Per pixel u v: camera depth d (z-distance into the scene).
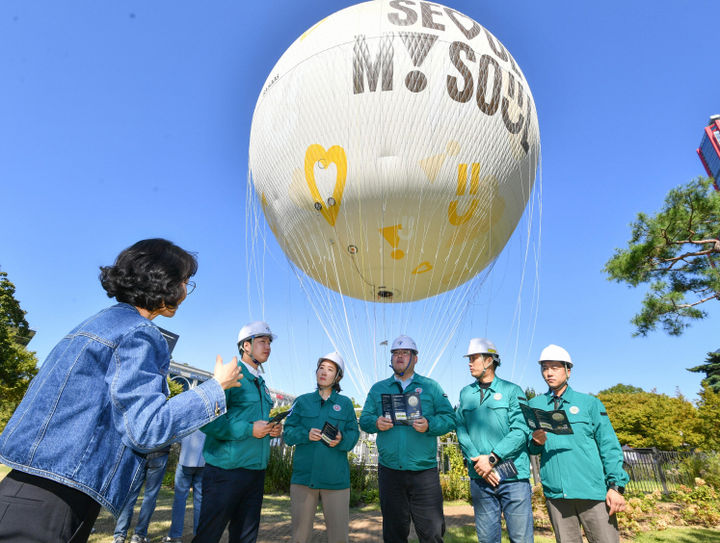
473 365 4.63
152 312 1.78
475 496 4.22
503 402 4.39
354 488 10.17
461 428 4.56
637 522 7.66
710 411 18.36
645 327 12.16
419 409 4.12
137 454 1.52
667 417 24.53
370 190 6.14
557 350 4.46
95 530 5.66
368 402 4.67
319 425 4.52
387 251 6.94
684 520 8.22
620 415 26.77
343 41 6.03
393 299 8.34
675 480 12.59
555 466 4.08
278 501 9.26
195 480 5.47
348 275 7.77
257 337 4.17
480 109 6.02
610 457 3.98
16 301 21.02
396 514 4.09
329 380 4.82
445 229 6.61
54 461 1.32
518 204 7.34
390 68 5.75
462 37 6.14
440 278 7.80
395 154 5.91
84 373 1.42
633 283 12.16
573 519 4.01
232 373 1.68
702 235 11.64
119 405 1.36
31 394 1.41
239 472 3.52
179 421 1.42
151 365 1.50
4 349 20.00
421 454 4.08
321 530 6.54
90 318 1.59
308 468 4.34
